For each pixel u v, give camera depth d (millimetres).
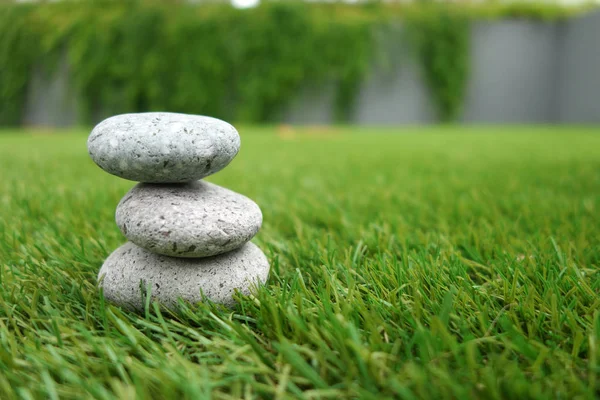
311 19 3283
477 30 3508
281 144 1895
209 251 401
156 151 389
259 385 338
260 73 3271
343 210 632
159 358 360
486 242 500
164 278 409
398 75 3471
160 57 3191
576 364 353
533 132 2613
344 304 389
